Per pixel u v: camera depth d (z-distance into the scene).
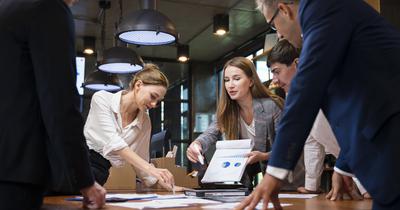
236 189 1.64
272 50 1.99
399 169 0.76
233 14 6.22
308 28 0.91
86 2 5.72
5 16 1.05
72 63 1.07
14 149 0.99
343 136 0.89
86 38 7.09
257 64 5.82
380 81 0.83
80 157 1.06
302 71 0.88
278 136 0.88
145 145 2.40
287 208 1.11
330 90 0.92
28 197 1.02
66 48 1.05
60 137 1.02
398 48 0.86
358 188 1.47
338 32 0.87
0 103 1.00
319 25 0.89
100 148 2.11
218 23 6.19
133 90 2.25
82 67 7.54
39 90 1.02
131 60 4.54
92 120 2.15
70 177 1.08
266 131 2.15
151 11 3.45
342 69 0.89
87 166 1.10
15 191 0.99
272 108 2.16
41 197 1.09
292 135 0.86
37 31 1.02
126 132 2.23
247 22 6.54
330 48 0.86
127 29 3.38
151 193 1.96
